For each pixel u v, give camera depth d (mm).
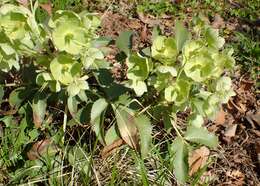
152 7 1304
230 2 1392
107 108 733
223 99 670
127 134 696
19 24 645
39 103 725
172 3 1353
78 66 635
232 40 1190
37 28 652
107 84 725
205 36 654
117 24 1211
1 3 695
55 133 766
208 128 903
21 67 778
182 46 673
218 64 646
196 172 770
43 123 763
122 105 710
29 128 768
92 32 668
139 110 725
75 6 1206
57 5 1145
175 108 675
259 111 988
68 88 644
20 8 648
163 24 1252
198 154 781
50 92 730
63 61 630
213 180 806
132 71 646
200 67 631
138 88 651
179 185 750
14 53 662
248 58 1113
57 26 621
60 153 744
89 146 770
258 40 1219
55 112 779
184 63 626
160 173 745
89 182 713
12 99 751
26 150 757
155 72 655
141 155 698
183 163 706
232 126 919
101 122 707
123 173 738
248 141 904
